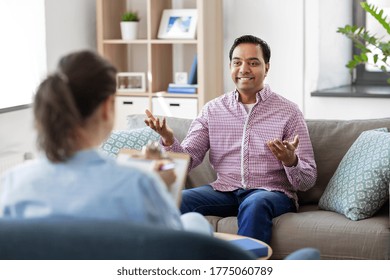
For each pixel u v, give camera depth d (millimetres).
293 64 6398
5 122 5242
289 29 6371
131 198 1707
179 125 4227
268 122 3867
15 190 1761
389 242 3324
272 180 3812
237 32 6551
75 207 1692
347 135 3951
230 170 3889
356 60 5176
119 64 6676
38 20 5711
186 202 3736
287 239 3480
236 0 6516
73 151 1765
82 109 1766
